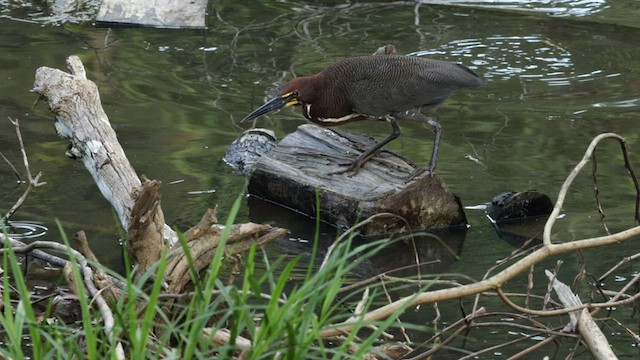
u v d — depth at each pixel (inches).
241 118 552.4
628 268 381.1
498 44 676.1
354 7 764.0
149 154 500.7
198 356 220.4
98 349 253.0
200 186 466.3
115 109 560.1
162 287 292.5
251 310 304.8
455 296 267.0
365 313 244.5
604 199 450.6
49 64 629.0
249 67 634.8
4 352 232.8
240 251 300.2
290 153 469.1
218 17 740.0
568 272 380.5
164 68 631.2
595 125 543.2
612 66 638.5
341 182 440.8
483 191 461.7
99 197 446.3
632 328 330.3
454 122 548.7
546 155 503.2
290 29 711.7
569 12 746.2
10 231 407.8
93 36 689.6
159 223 308.5
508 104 576.4
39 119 539.8
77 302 306.0
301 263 390.6
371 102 448.5
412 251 410.9
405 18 734.5
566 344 320.5
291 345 221.0
